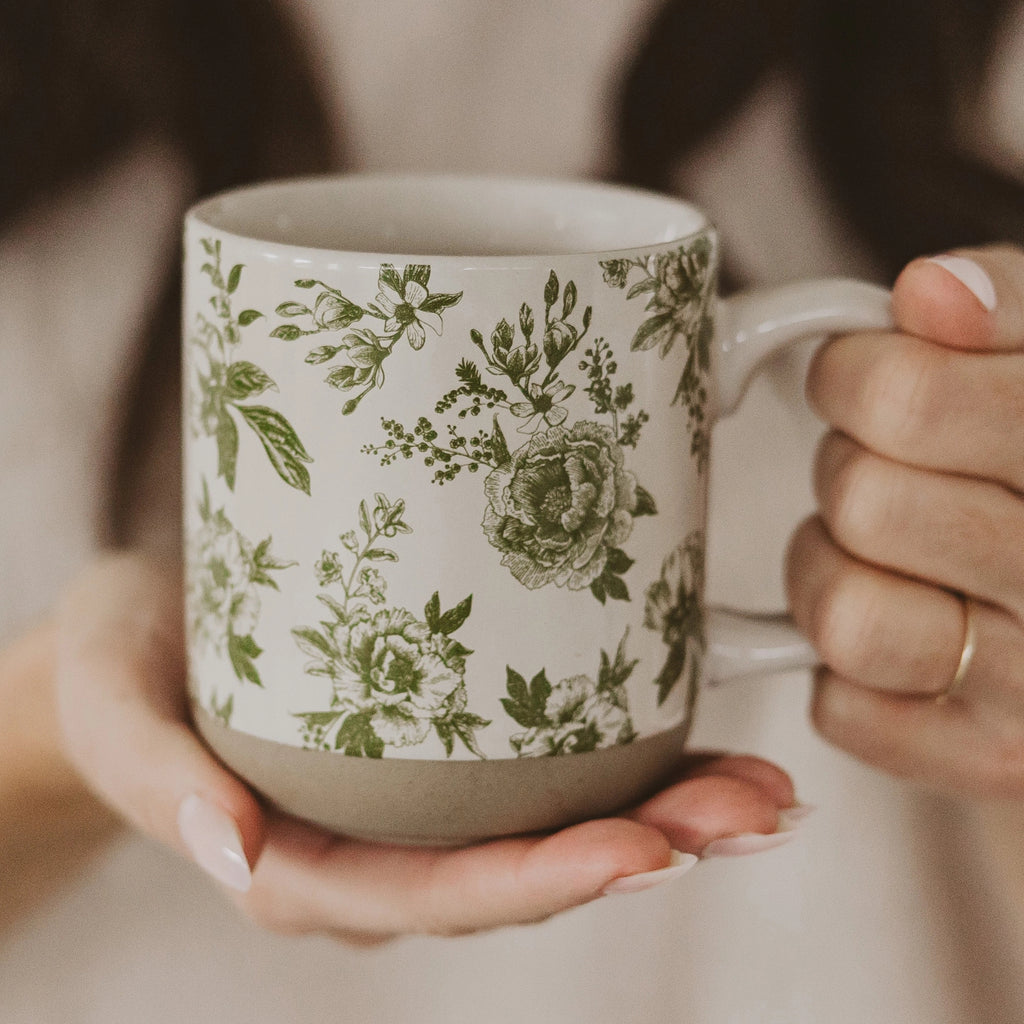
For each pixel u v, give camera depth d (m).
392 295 0.36
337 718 0.37
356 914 0.41
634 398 0.37
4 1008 0.73
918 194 0.60
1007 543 0.41
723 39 0.61
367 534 0.37
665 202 0.42
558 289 0.36
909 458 0.41
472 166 0.68
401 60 0.66
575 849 0.37
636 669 0.38
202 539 0.39
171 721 0.41
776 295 0.40
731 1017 0.71
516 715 0.37
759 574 0.69
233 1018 0.75
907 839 0.70
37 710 0.50
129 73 0.64
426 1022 0.74
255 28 0.62
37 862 0.53
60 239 0.71
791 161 0.67
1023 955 0.69
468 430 0.36
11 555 0.76
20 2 0.63
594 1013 0.72
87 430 0.75
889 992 0.71
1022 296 0.40
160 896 0.74
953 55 0.59
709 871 0.70
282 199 0.42
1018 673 0.42
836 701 0.44
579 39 0.64
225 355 0.37
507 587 0.37
